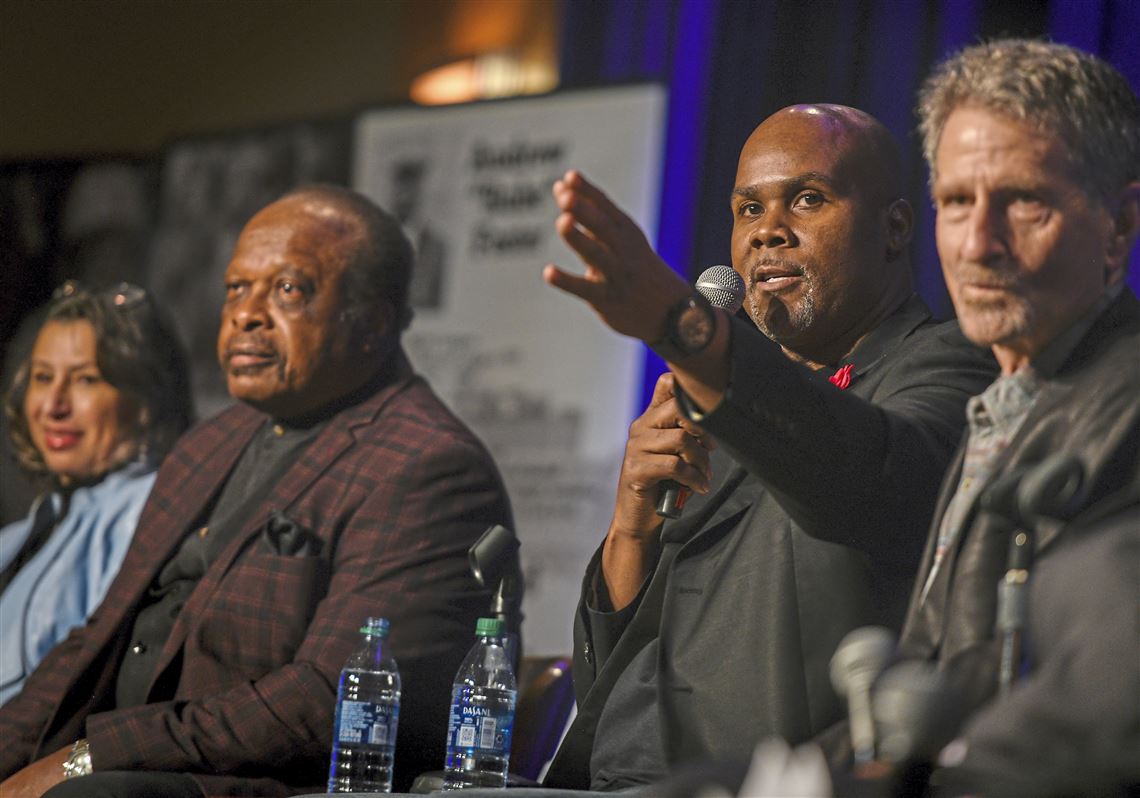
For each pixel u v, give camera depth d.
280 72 24.78
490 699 9.84
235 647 11.34
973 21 17.84
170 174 22.31
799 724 7.39
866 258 8.84
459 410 19.61
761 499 8.07
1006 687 5.09
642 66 20.56
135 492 14.85
